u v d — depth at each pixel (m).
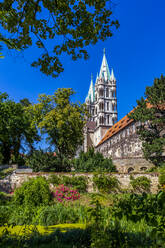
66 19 6.07
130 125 47.53
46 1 5.66
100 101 94.81
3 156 36.59
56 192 14.34
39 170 20.61
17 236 5.36
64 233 5.79
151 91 27.11
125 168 30.14
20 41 5.50
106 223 5.50
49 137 34.28
